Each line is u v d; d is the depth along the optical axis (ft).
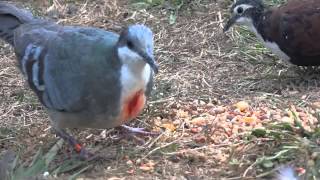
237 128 27.14
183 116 28.32
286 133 25.91
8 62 33.35
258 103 29.37
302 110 28.45
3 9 27.17
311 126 26.50
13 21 27.02
